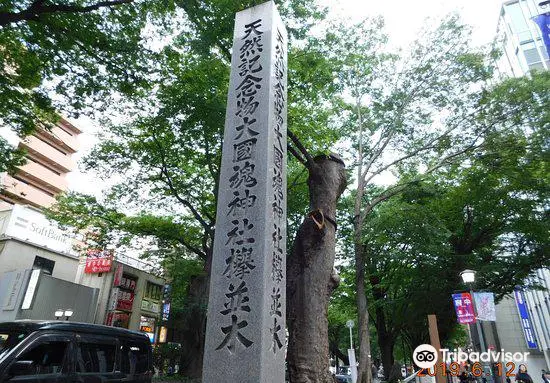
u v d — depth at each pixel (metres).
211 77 10.69
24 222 22.62
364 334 12.54
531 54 32.09
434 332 10.56
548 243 15.65
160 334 29.95
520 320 31.69
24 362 5.17
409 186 14.89
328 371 7.28
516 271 16.59
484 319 11.55
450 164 14.72
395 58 15.47
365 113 16.42
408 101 15.19
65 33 8.72
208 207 18.41
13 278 20.56
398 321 20.59
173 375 15.12
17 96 9.78
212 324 4.70
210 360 4.49
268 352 4.46
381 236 14.27
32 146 35.78
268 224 5.08
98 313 24.86
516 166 14.31
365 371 11.92
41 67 9.60
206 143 14.87
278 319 4.88
